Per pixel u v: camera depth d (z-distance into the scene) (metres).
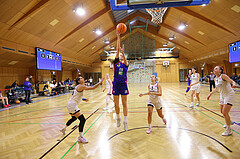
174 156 2.40
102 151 2.65
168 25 14.82
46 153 2.63
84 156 2.49
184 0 3.25
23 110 6.53
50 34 9.80
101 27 13.52
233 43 11.40
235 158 2.28
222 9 8.63
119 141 3.04
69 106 3.12
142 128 3.75
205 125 3.81
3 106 7.32
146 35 23.16
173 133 3.35
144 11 15.51
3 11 6.29
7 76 10.95
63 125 4.26
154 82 3.57
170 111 5.35
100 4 10.11
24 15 7.18
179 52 23.66
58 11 8.20
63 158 2.44
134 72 24.58
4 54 8.41
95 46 17.91
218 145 2.72
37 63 10.02
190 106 5.84
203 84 18.45
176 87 15.03
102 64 24.36
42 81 13.27
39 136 3.46
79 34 12.30
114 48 23.84
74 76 21.84
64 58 14.86
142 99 8.44
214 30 11.35
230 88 3.16
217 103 6.59
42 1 7.00
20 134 3.63
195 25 12.02
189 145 2.76
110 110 5.92
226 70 16.81
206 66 21.09
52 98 10.30
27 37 8.78
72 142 3.08
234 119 4.21
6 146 2.98
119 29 2.98
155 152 2.55
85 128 3.88
